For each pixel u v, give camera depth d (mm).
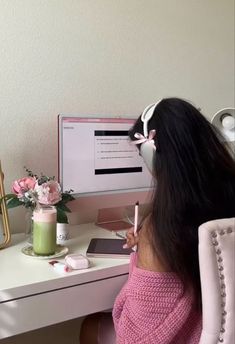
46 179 1353
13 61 1485
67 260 1197
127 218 1755
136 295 1010
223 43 2057
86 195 1554
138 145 1148
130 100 1792
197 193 977
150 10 1795
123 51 1743
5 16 1452
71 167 1509
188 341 1016
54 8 1550
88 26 1637
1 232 1361
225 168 1025
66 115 1475
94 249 1310
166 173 1009
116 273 1205
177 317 983
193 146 1002
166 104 1071
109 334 1273
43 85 1561
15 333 1055
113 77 1730
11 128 1512
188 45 1935
